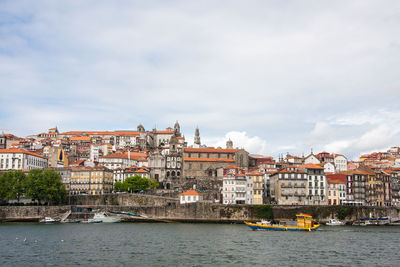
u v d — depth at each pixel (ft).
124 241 423.23
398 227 610.65
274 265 314.14
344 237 472.44
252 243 415.64
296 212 655.35
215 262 322.14
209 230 534.37
